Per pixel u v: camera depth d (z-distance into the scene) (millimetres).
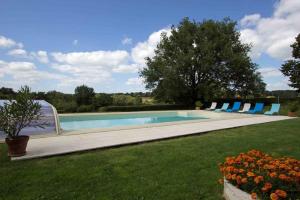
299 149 6734
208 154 6246
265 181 3098
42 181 4453
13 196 3859
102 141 7773
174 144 7527
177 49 29469
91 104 22891
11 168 5152
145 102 30078
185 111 23250
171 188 4113
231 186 3459
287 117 15891
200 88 28250
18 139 5934
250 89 29500
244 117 16109
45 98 21422
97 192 3996
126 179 4543
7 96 6453
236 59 27125
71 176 4691
